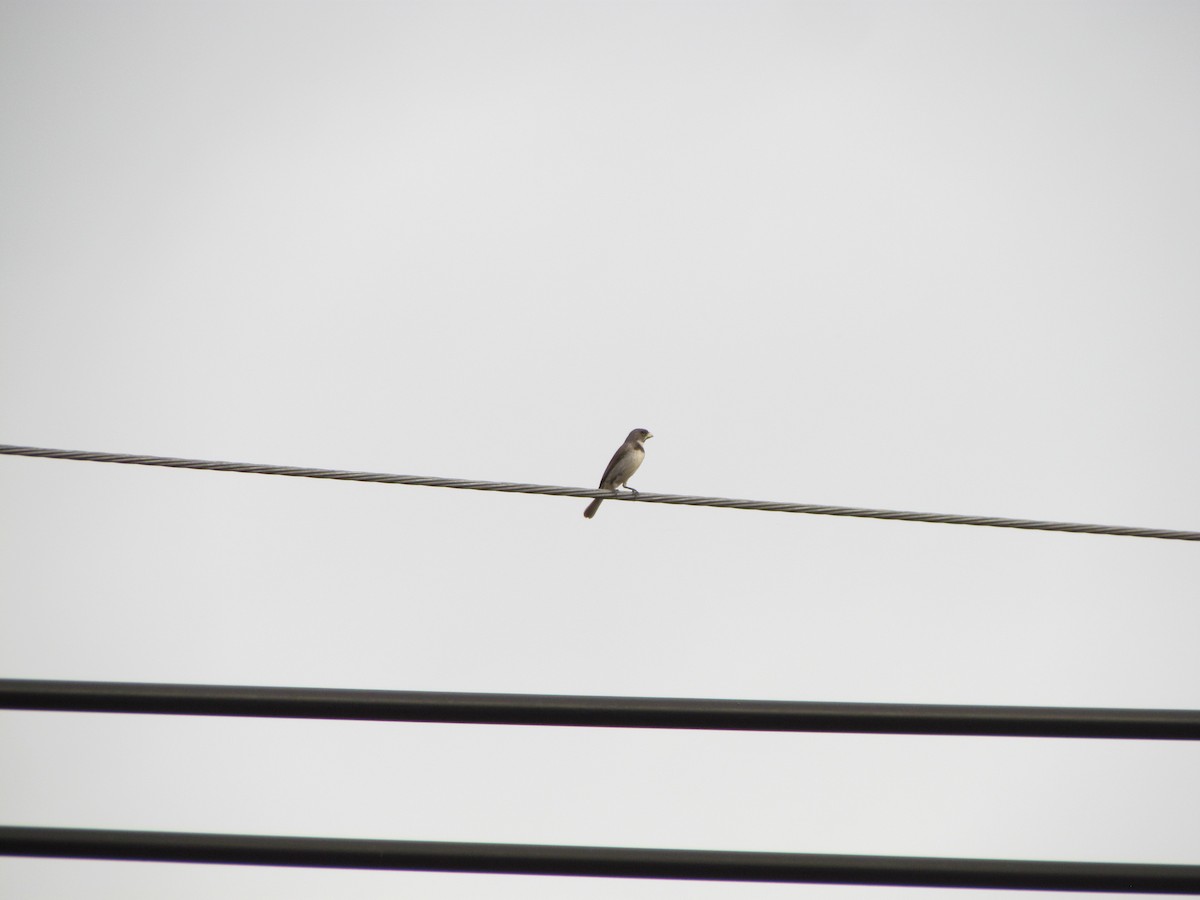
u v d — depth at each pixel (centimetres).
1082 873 1201
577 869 1198
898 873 1202
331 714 1208
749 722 1223
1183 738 1212
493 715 1220
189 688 1203
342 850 1191
